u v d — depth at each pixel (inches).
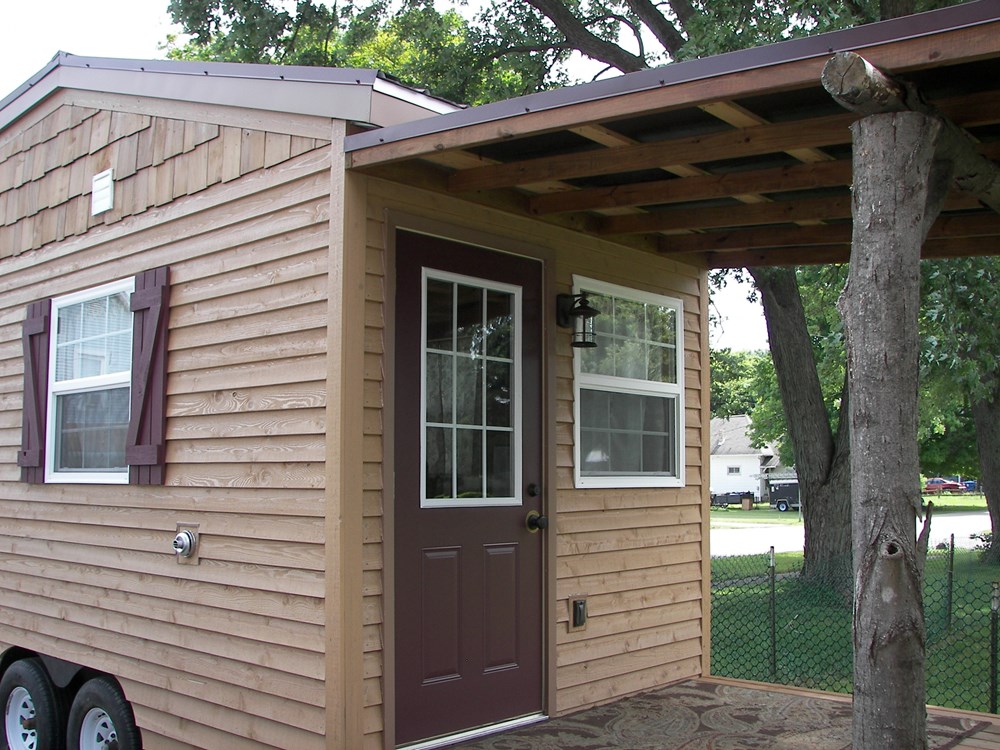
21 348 239.9
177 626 183.2
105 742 206.4
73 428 219.5
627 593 206.1
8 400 243.3
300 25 568.7
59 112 234.8
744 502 1775.3
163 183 196.9
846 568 455.8
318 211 160.2
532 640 181.9
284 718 157.8
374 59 717.3
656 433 222.1
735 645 373.1
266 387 167.0
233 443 173.0
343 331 152.5
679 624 221.0
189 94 190.4
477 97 614.5
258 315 170.2
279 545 161.6
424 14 601.3
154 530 190.9
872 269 110.7
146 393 192.5
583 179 176.7
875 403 109.7
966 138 126.9
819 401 484.4
